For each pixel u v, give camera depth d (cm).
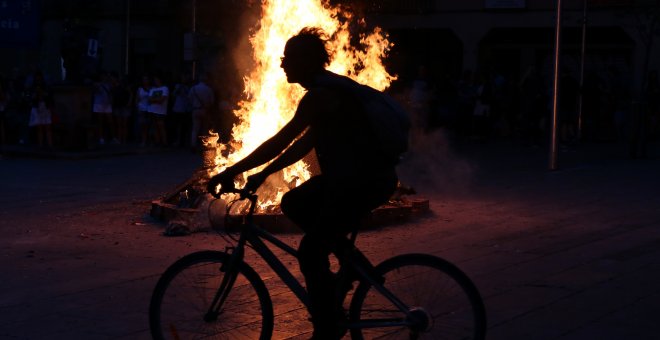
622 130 2684
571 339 600
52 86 2128
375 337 520
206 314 534
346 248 516
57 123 2112
